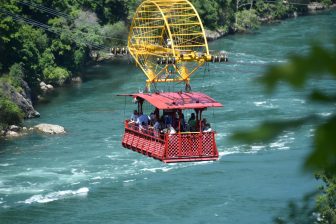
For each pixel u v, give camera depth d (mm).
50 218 113438
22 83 191250
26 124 169750
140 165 136250
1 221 112625
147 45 87875
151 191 122625
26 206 118000
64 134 160375
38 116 178625
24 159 142875
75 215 114062
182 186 124250
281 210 110438
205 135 74875
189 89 82250
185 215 112062
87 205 117938
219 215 111125
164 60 85000
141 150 78000
